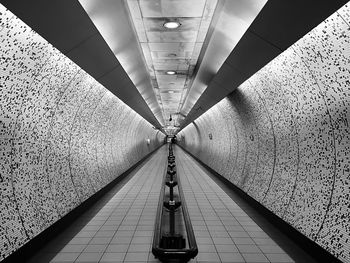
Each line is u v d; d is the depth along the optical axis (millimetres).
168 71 8625
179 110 19297
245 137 7152
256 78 4934
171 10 4504
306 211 3848
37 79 3510
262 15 3191
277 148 5008
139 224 4977
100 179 7234
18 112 3299
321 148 3529
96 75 5121
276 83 4383
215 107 9281
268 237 4359
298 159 4184
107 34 3969
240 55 4527
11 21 2674
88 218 5348
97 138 7184
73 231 4609
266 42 3689
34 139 3762
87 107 5781
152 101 12492
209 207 6199
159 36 5680
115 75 5836
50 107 4094
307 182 3896
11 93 3088
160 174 11672
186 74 8992
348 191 3012
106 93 6668
